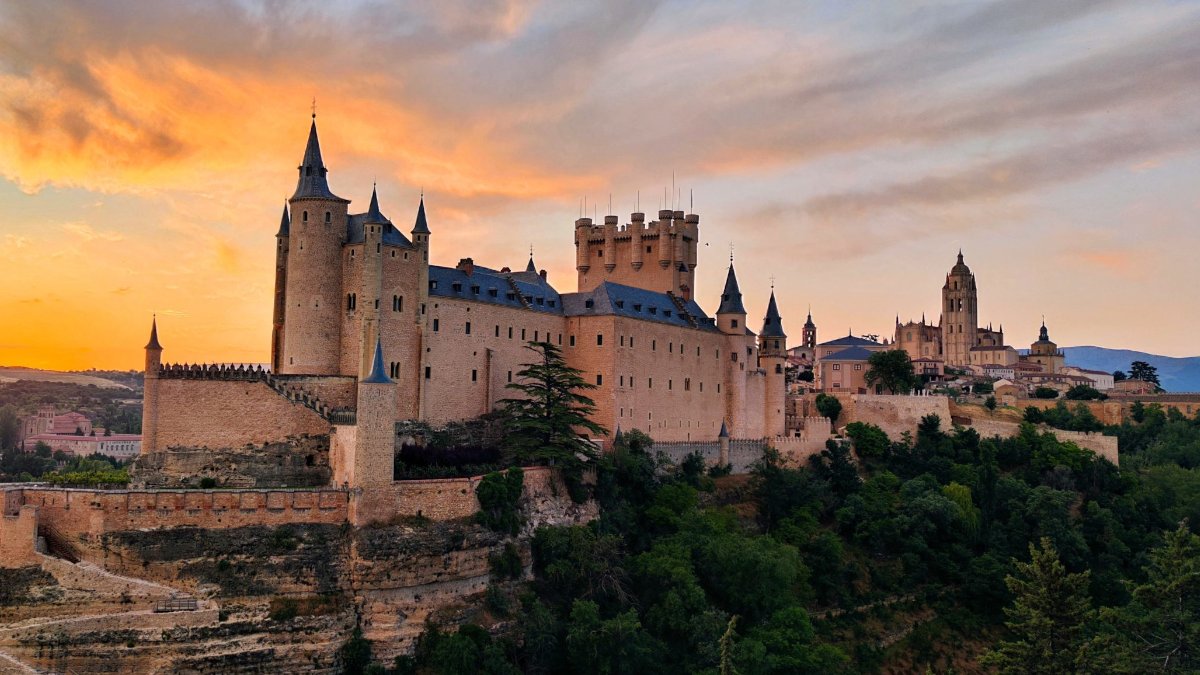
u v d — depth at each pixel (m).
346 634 97.38
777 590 123.50
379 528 102.06
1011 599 143.25
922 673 129.88
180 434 112.69
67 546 96.50
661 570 116.50
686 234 187.88
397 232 126.38
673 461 152.25
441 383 130.00
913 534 151.75
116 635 88.44
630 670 104.88
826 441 177.12
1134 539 162.12
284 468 112.00
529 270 175.38
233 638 92.38
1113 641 101.31
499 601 106.62
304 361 121.06
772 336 184.62
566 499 124.75
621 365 149.12
